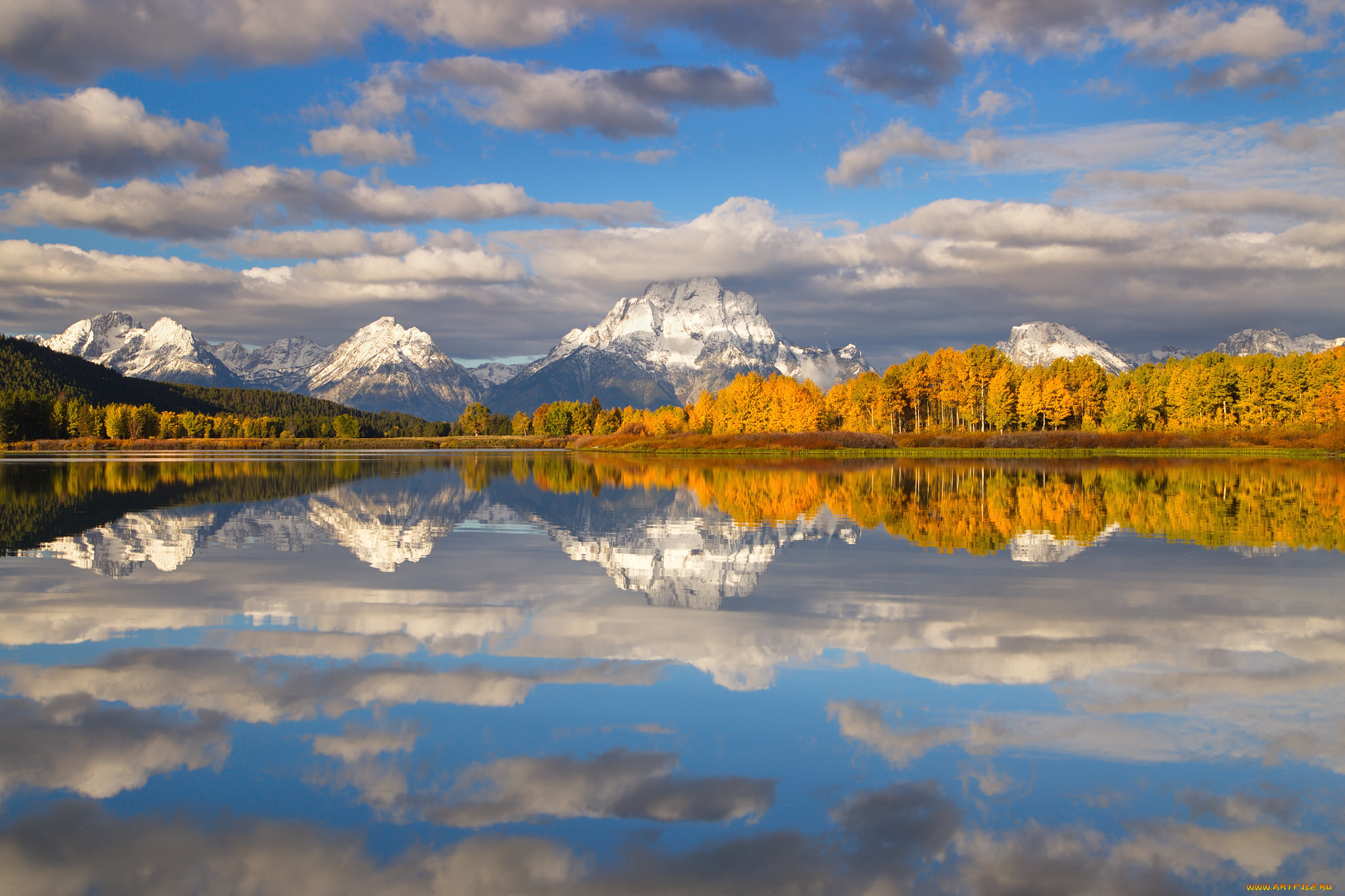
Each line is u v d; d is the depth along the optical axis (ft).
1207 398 426.10
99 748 34.27
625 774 32.24
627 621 55.88
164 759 33.22
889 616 57.00
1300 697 40.45
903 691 41.63
